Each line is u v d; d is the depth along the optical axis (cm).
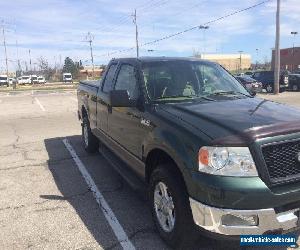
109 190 595
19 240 437
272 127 356
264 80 3075
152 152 438
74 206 532
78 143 944
